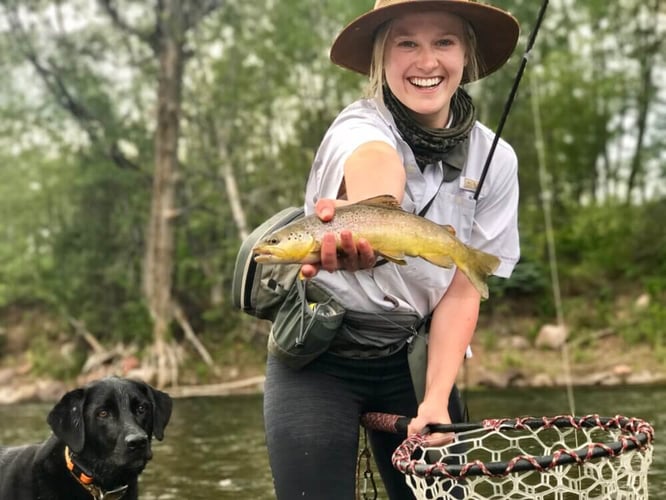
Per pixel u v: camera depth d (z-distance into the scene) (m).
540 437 3.73
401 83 3.34
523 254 22.28
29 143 25.34
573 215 26.38
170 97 23.00
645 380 17.12
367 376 3.60
